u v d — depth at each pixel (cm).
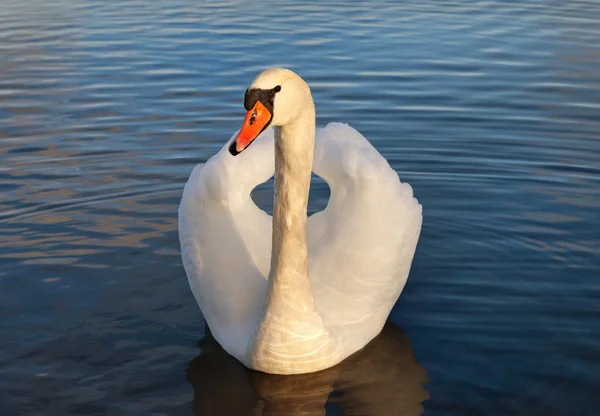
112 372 601
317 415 559
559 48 1445
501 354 621
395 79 1280
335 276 662
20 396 569
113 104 1177
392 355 628
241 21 1659
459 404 560
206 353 632
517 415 545
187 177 942
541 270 745
